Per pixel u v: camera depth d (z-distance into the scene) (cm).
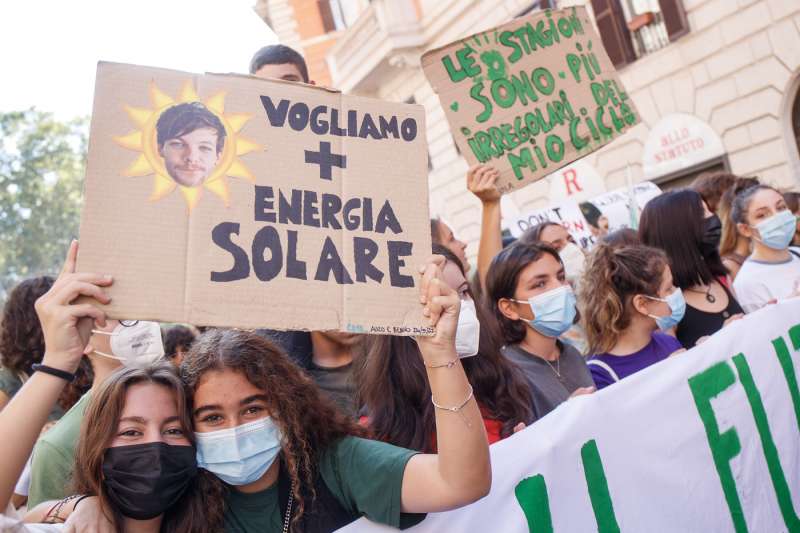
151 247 127
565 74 288
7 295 266
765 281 343
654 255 270
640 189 579
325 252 139
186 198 131
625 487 195
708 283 318
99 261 124
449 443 138
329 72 1675
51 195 3142
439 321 142
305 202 140
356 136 147
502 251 264
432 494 140
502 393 215
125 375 150
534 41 286
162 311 125
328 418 161
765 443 242
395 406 195
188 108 135
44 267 3139
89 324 124
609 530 187
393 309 141
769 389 251
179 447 148
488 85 276
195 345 163
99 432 144
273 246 135
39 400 117
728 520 220
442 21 1273
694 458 216
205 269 129
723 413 230
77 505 145
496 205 280
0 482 114
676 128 1001
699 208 320
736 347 246
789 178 877
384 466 149
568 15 294
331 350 251
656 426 208
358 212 143
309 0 1680
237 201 134
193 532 151
